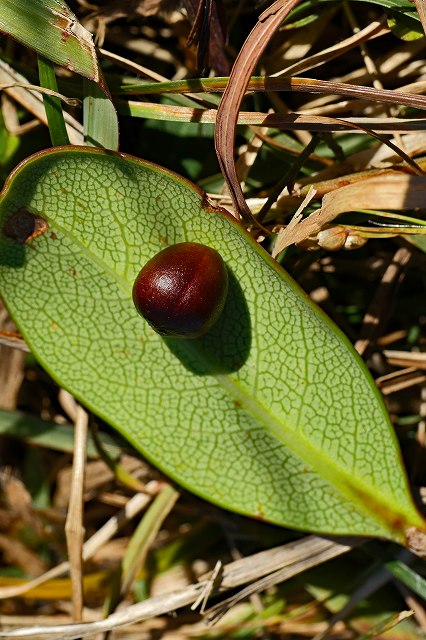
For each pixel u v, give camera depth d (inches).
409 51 8.9
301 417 8.2
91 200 8.0
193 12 8.7
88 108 8.5
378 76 9.0
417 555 8.6
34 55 9.2
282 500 8.3
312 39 8.9
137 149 9.2
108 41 9.2
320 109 9.0
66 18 8.1
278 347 8.1
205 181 9.1
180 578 9.4
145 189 7.9
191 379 8.2
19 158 9.2
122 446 9.4
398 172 8.5
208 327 7.9
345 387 8.1
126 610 8.8
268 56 8.9
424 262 9.2
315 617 9.3
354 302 9.5
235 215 8.6
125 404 8.3
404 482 8.2
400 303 9.4
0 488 9.7
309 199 8.4
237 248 8.0
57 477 9.7
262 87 8.3
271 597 9.4
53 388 9.7
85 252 8.1
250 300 8.1
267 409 8.2
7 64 8.9
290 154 9.0
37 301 8.1
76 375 8.2
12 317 8.1
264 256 7.9
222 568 8.8
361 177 8.5
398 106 8.9
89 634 8.8
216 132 8.2
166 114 8.6
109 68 9.1
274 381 8.2
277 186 8.7
